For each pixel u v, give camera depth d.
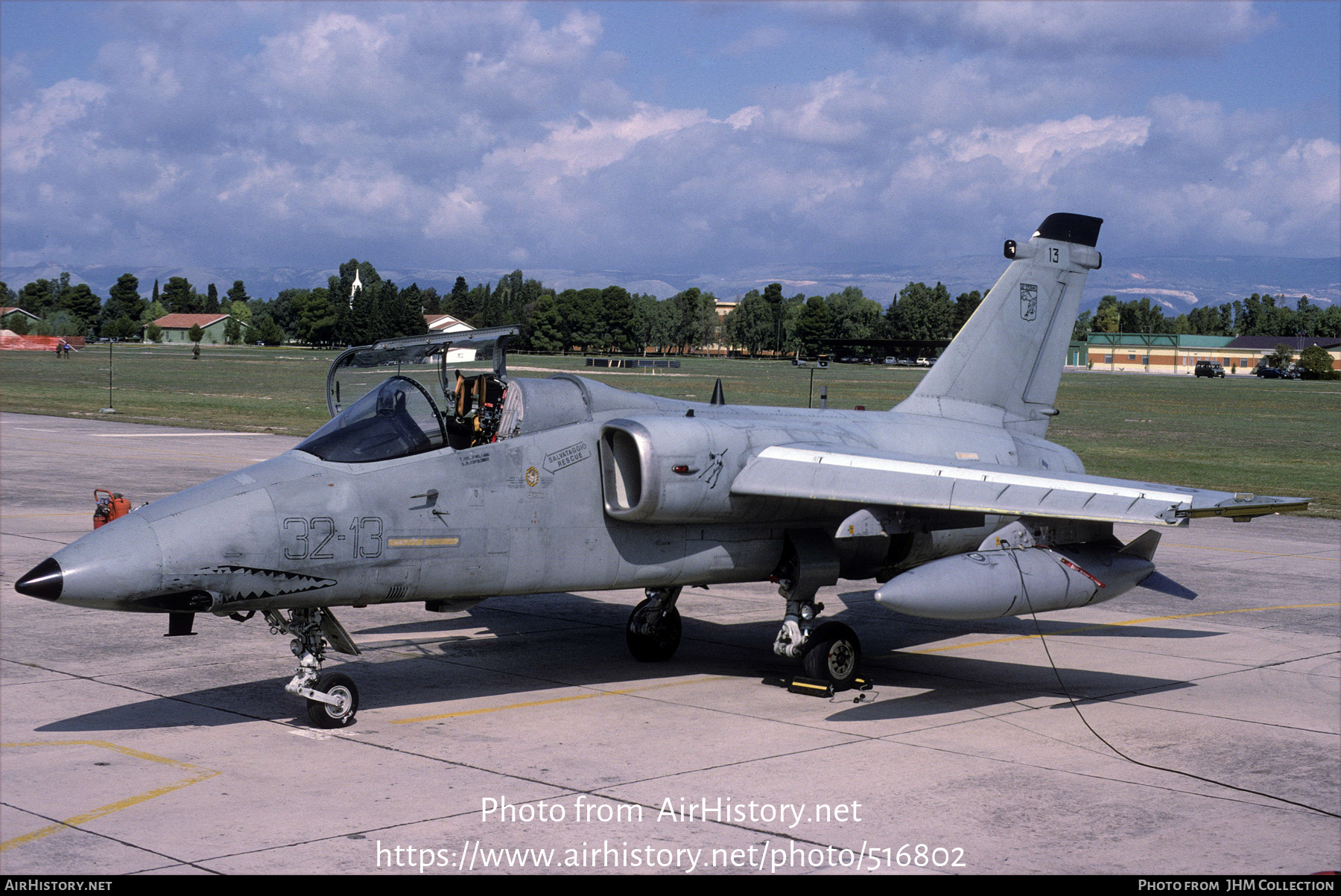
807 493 9.04
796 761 7.78
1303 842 6.43
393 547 8.28
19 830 6.25
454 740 8.11
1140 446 39.75
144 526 7.46
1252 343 178.62
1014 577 9.06
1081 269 12.93
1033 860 6.09
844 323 195.75
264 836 6.21
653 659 10.94
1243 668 11.07
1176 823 6.72
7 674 9.80
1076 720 9.07
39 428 36.22
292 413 44.81
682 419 9.52
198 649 10.87
